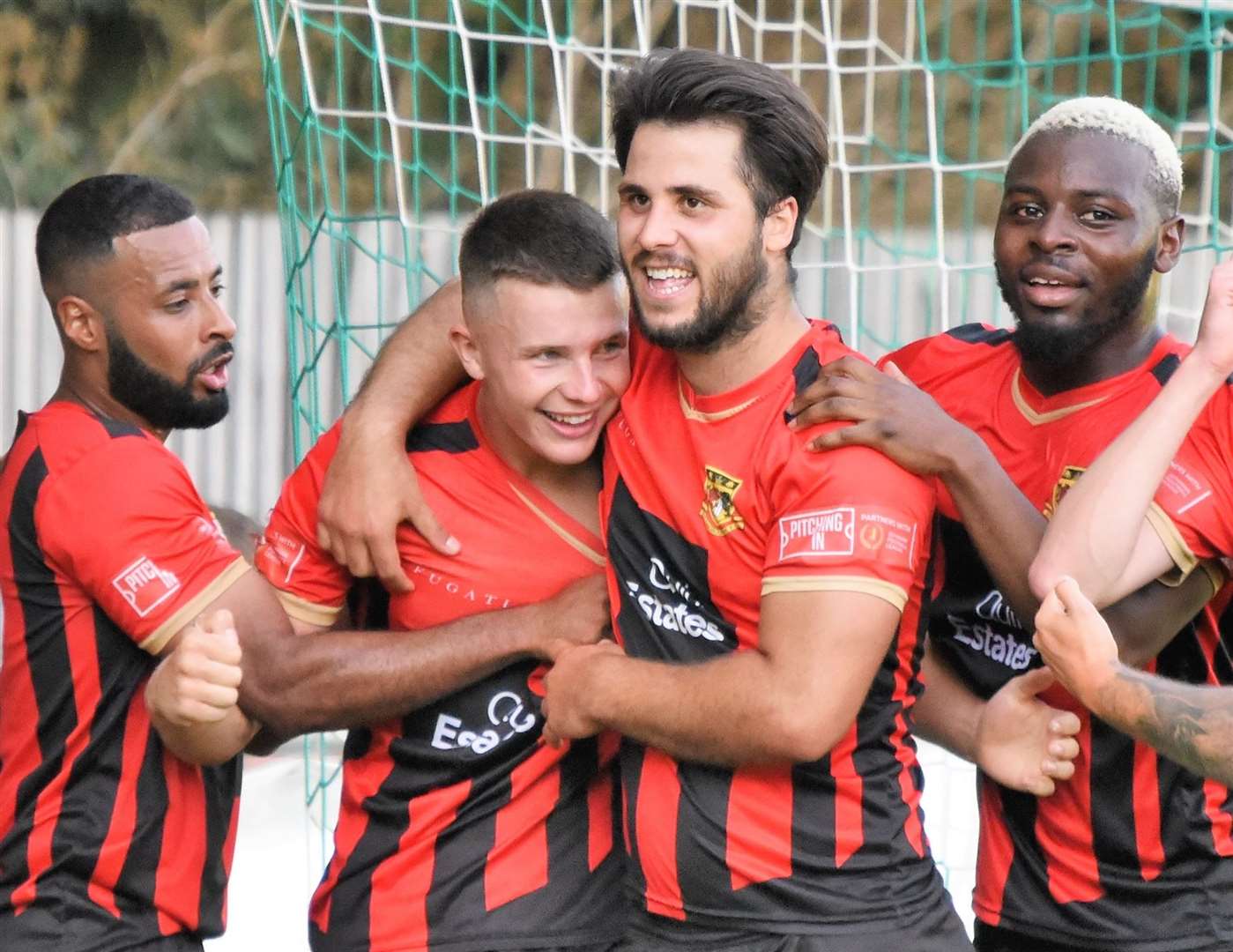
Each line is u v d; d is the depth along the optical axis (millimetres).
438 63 43406
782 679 9938
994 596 11719
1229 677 12148
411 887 11305
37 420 11719
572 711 10625
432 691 11008
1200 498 10922
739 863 10516
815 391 10289
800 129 10156
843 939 10477
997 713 11461
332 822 21578
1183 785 11461
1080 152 11172
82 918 11367
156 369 11836
